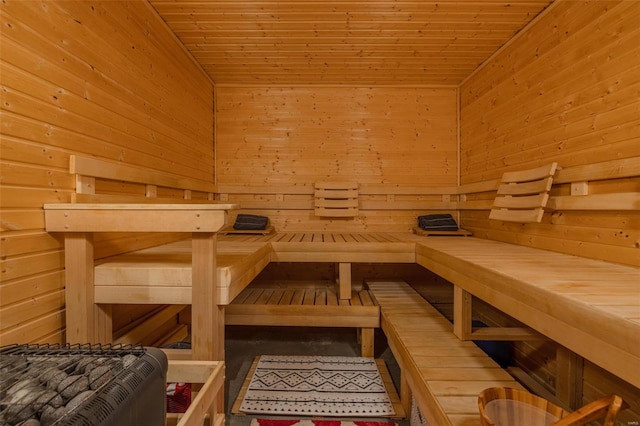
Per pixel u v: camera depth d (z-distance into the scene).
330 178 3.47
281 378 2.00
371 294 2.62
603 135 1.67
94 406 0.62
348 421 1.63
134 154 1.93
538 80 2.20
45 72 1.29
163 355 0.89
